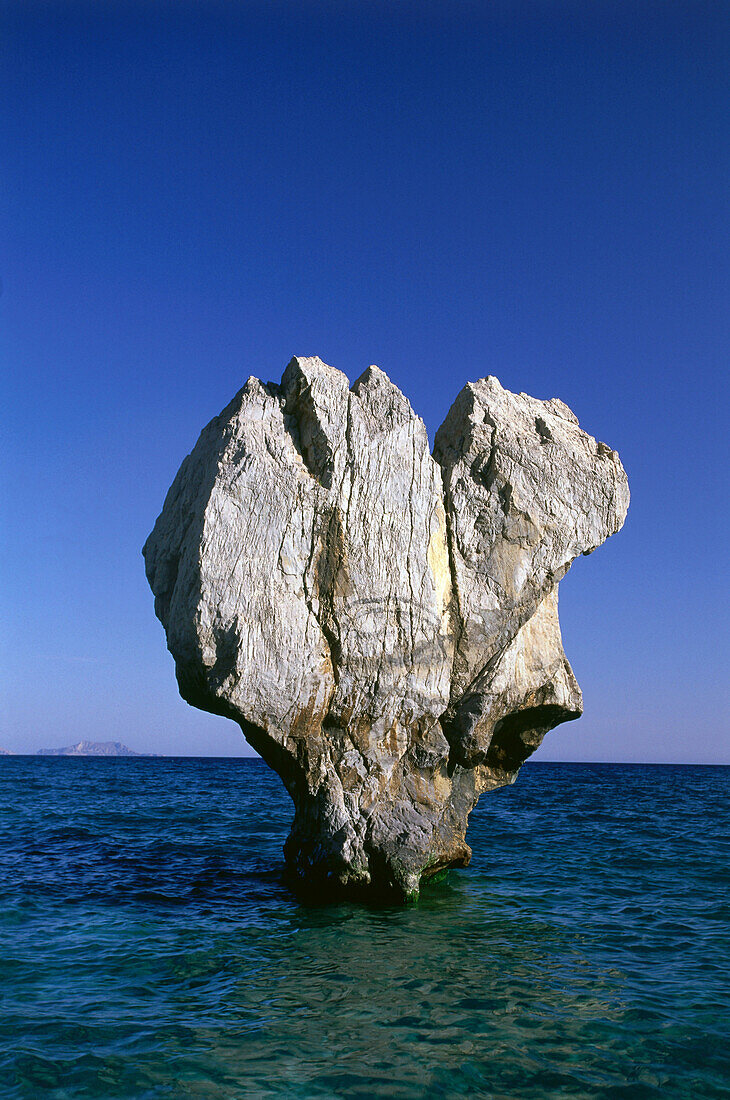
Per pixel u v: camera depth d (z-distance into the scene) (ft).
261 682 45.37
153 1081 25.71
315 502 47.75
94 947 40.27
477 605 51.21
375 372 51.37
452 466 52.60
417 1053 28.17
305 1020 30.89
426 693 50.21
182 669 47.98
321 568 47.85
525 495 52.03
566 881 58.80
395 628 49.08
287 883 55.21
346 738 49.78
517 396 57.82
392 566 49.03
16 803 119.03
